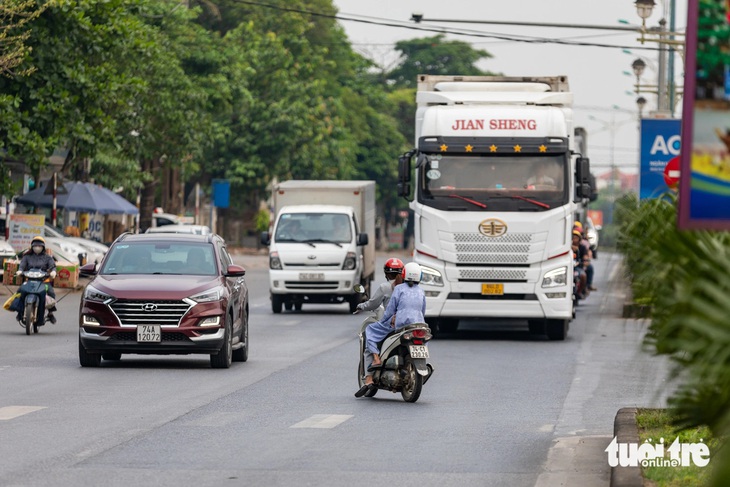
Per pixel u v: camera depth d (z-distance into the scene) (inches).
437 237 2258.9
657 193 908.0
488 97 2346.2
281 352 2032.5
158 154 5054.1
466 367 1827.0
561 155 2265.0
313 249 2984.7
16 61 2915.8
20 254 2354.8
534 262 2251.5
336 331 2472.9
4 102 3122.5
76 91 3275.1
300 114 6589.6
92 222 5378.9
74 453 1042.7
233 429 1189.7
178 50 4889.3
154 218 5359.3
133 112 4247.0
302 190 3383.4
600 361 1931.6
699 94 622.5
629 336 2121.1
